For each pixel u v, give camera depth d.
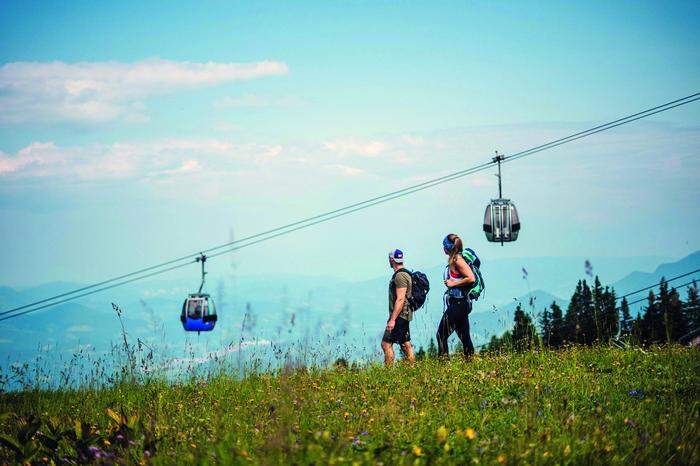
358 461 6.12
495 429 7.73
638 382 9.95
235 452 6.68
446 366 12.12
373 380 11.45
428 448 6.59
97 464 7.41
